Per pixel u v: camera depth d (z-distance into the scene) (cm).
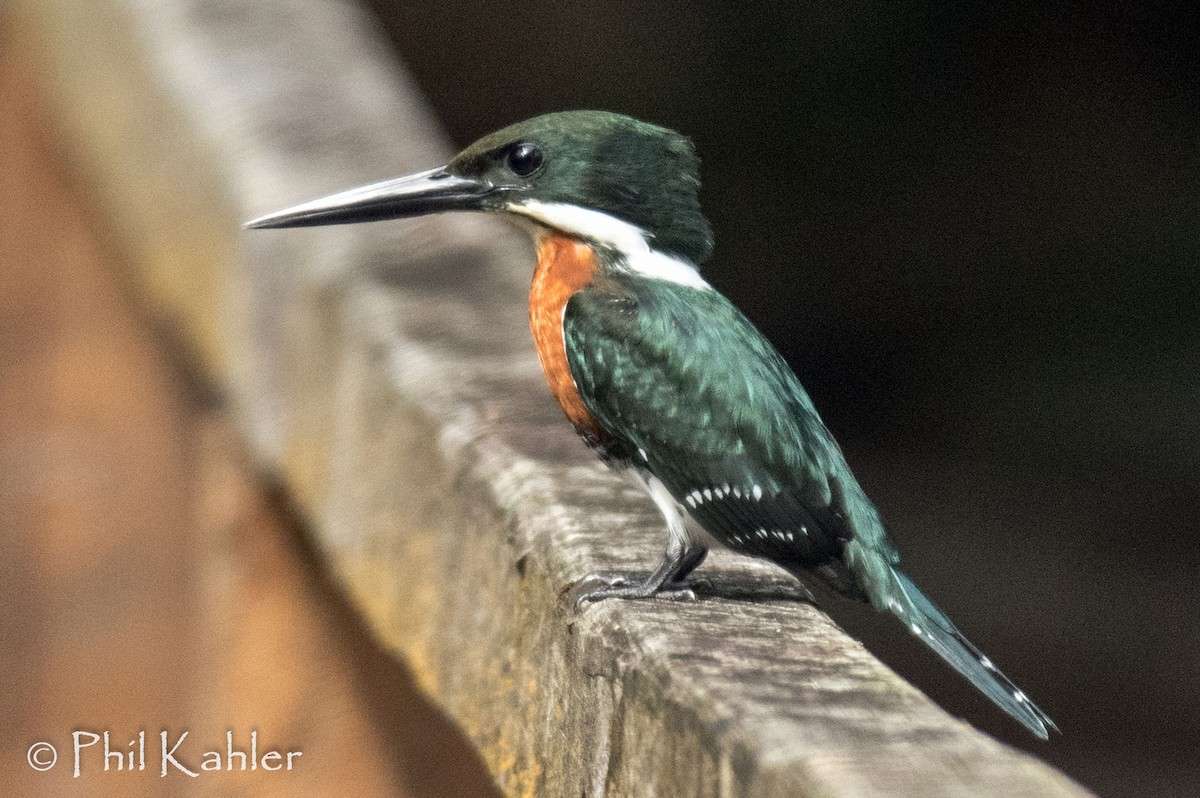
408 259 842
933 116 2161
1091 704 1636
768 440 680
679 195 761
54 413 1002
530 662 564
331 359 790
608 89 2245
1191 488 1894
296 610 823
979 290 2108
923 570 1842
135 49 1062
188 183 960
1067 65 2145
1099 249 2084
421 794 723
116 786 917
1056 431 1992
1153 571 1808
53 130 1232
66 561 933
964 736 391
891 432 2072
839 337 2142
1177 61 2123
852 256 2158
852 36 2158
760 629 502
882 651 1711
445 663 643
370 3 2314
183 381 943
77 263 1108
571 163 753
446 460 662
